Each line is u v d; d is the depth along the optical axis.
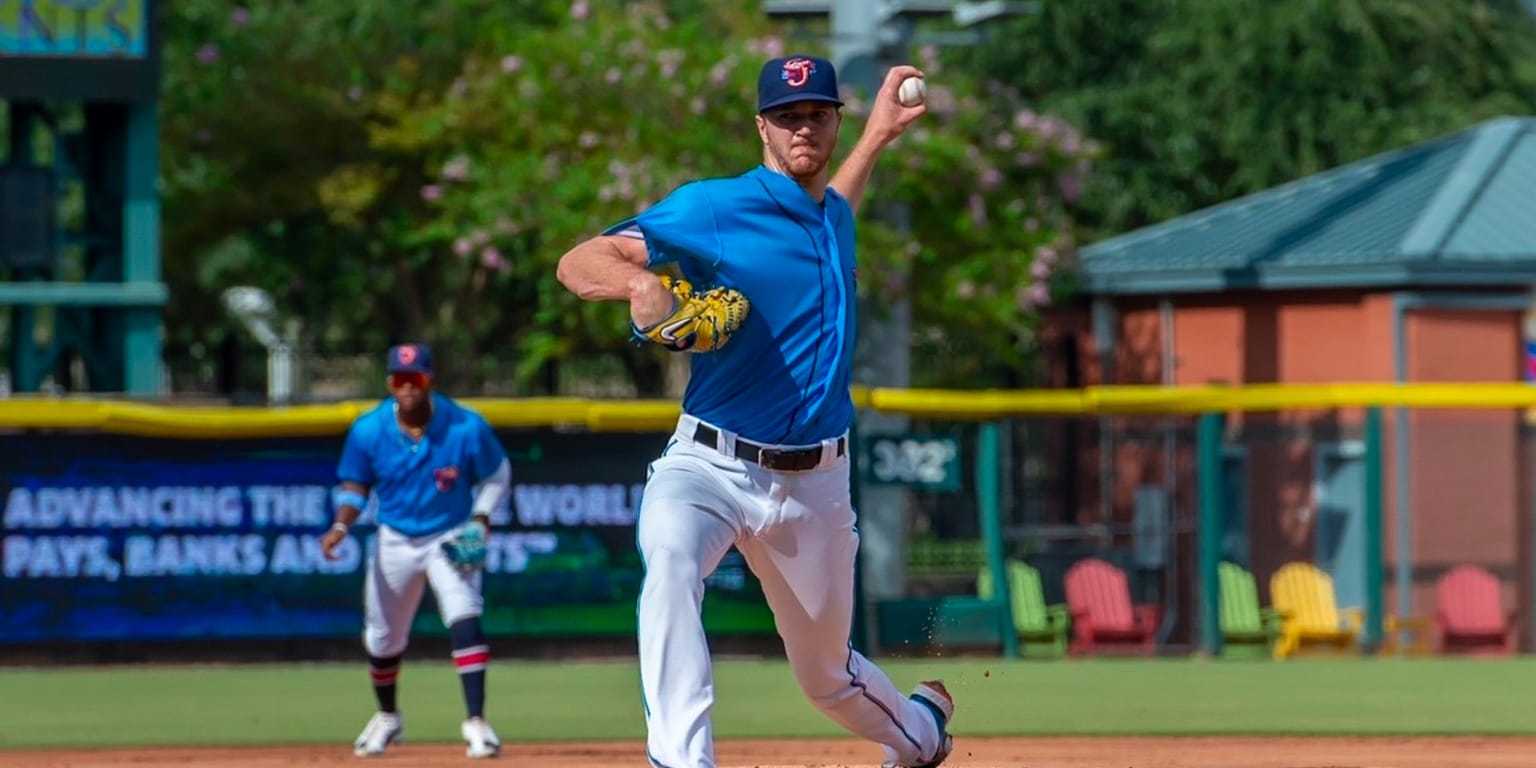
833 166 63.41
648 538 17.08
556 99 72.06
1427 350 66.75
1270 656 53.62
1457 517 61.25
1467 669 48.31
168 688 42.69
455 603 31.22
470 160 73.56
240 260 101.62
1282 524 65.62
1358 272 67.44
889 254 64.56
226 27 84.00
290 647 47.16
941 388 83.19
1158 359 76.44
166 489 46.78
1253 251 72.06
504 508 47.84
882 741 19.45
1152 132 105.06
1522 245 67.12
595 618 48.19
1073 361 80.75
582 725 36.28
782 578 17.83
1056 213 76.38
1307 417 67.19
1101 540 65.50
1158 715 37.69
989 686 43.75
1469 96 108.88
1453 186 71.62
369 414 32.00
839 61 64.75
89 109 65.19
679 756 16.39
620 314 71.62
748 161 68.25
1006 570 52.47
